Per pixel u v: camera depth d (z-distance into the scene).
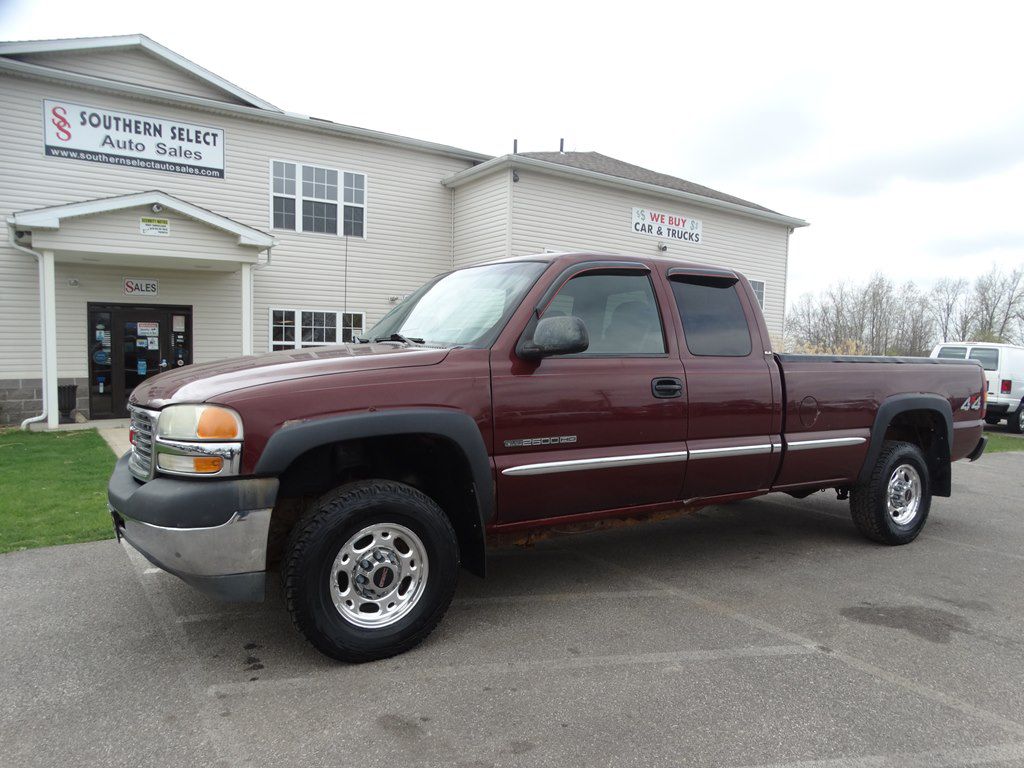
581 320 3.53
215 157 14.49
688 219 19.11
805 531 5.82
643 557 5.01
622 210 17.75
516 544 3.89
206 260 12.86
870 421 5.05
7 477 7.56
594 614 3.86
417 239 16.98
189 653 3.30
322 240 15.80
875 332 54.09
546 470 3.63
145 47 13.71
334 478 3.48
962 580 4.54
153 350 14.22
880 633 3.63
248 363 3.44
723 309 4.51
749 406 4.39
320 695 2.90
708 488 4.32
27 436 11.27
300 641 3.44
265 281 15.23
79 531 5.36
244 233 12.83
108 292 13.70
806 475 4.75
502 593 4.20
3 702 2.82
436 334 3.95
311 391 3.05
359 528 3.13
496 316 3.73
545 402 3.63
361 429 3.09
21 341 12.97
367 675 3.09
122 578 4.34
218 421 2.89
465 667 3.18
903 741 2.60
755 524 6.07
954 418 5.61
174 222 12.39
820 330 55.16
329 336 16.05
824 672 3.16
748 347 4.50
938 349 16.86
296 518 3.51
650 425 3.99
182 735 2.58
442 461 3.54
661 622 3.75
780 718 2.75
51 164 13.02
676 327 4.23
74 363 13.48
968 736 2.64
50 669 3.12
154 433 3.06
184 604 3.92
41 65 13.11
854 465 5.00
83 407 13.60
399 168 16.64
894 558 5.03
